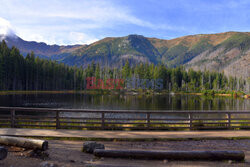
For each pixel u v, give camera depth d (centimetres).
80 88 13812
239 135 1009
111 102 5669
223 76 18400
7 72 8900
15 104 4262
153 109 4134
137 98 7875
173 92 13562
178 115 3164
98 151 627
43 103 4678
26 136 926
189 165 568
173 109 4181
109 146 821
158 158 616
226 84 16675
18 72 9325
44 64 11506
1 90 8331
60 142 862
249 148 823
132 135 977
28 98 5991
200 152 620
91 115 2928
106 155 623
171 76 15550
